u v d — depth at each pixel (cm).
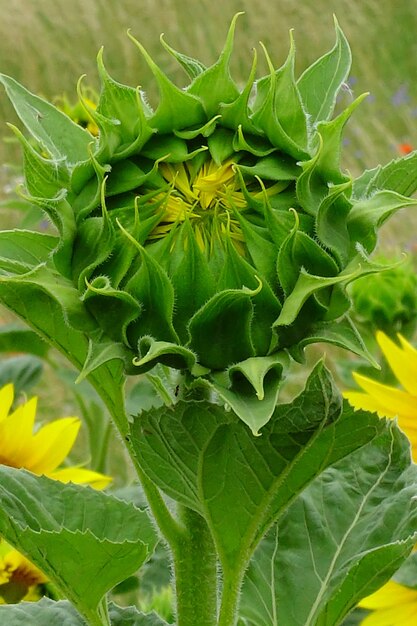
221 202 44
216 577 50
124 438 51
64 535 46
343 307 44
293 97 45
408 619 64
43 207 45
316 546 57
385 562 49
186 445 45
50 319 49
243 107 44
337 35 48
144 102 45
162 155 44
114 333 44
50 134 47
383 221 45
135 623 56
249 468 46
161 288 43
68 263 45
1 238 47
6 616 54
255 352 43
